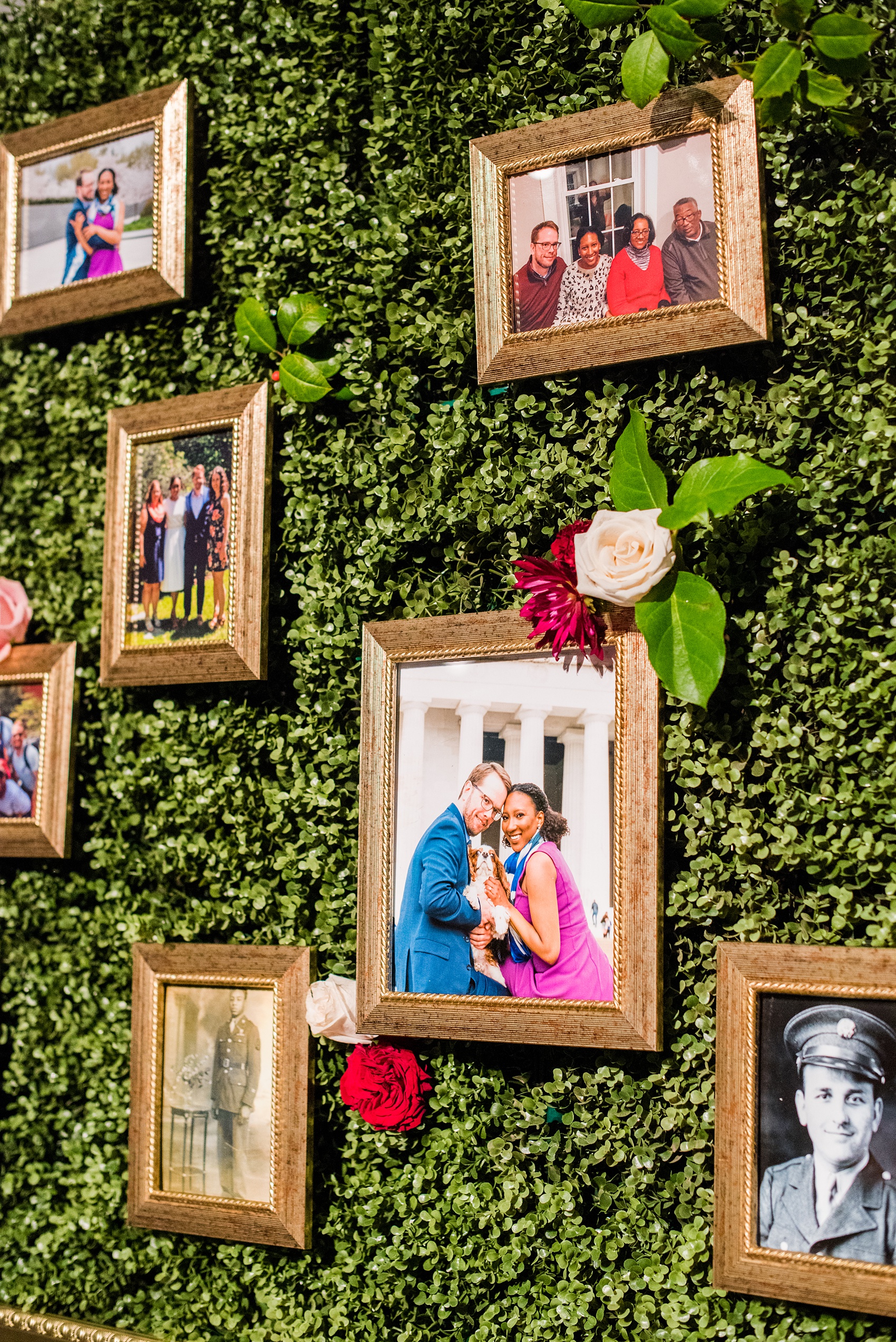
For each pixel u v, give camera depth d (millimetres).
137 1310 1345
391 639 1260
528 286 1239
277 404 1386
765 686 1118
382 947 1224
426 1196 1205
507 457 1265
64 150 1541
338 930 1299
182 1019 1356
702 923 1128
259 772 1381
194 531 1400
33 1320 1358
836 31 1074
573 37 1247
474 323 1286
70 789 1466
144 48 1526
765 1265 1035
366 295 1340
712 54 1184
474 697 1226
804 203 1146
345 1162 1264
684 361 1190
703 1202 1098
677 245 1171
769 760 1121
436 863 1219
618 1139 1137
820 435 1136
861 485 1101
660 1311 1093
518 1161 1174
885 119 1124
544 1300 1141
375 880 1236
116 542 1446
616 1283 1110
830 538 1111
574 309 1217
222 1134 1307
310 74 1404
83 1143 1426
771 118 1104
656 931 1107
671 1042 1129
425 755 1238
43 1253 1409
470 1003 1179
